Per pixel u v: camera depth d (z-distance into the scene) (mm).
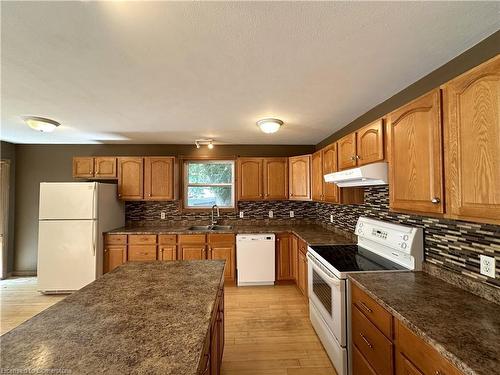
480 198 963
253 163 3951
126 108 2359
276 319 2652
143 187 3814
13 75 1692
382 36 1283
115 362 794
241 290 3451
